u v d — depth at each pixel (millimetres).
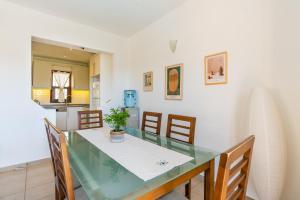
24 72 2709
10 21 2584
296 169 1537
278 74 1644
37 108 2834
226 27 2062
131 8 2744
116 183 1009
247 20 1864
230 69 2029
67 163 1002
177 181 1124
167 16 2924
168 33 2912
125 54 3971
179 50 2711
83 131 2242
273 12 1669
